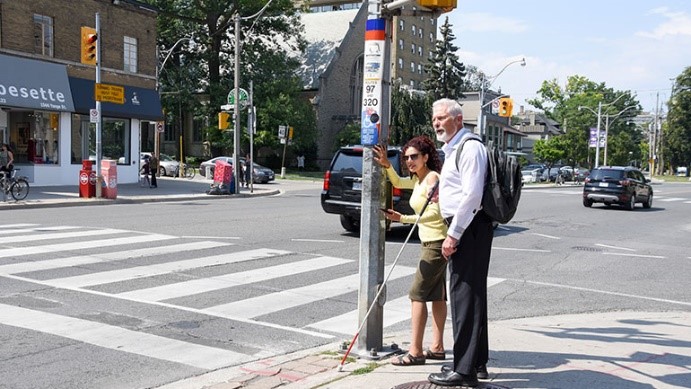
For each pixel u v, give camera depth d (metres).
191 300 7.72
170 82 48.94
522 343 5.83
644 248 14.30
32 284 8.27
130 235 12.98
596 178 26.67
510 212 4.27
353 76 62.41
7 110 27.06
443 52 63.81
